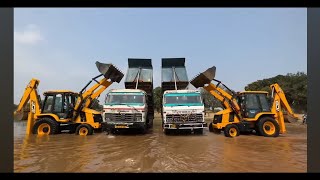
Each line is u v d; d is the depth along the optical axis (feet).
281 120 45.70
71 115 48.57
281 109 47.44
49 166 20.86
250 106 46.26
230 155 26.11
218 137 42.96
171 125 44.16
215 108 133.69
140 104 45.42
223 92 49.37
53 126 46.42
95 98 51.57
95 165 21.34
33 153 27.22
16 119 46.06
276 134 43.57
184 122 44.06
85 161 22.99
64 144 34.17
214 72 49.67
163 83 58.39
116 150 29.25
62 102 47.93
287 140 38.78
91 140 38.78
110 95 46.01
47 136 44.09
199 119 44.24
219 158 24.48
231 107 46.96
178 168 20.26
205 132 51.96
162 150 29.27
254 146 32.53
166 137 42.88
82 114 48.96
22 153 27.25
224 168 20.33
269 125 44.29
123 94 46.03
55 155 26.00
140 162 22.56
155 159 23.94
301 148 30.96
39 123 46.47
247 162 22.66
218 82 50.16
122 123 44.37
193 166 20.98
